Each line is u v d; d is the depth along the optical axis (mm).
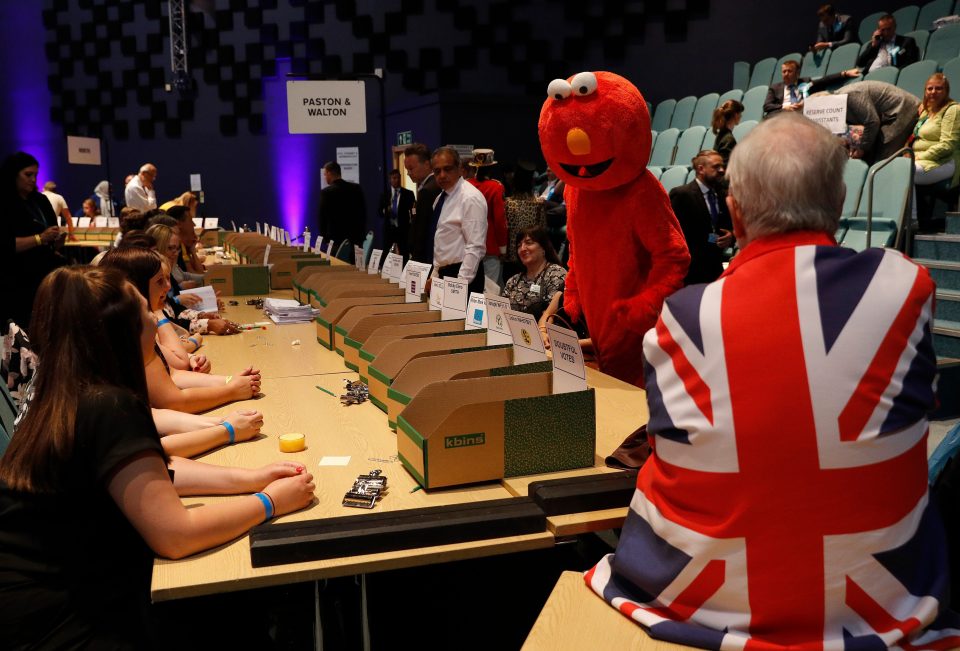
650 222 2740
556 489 1534
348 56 11797
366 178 12094
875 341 1079
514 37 10938
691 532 1137
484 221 4562
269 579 1331
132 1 12633
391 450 1896
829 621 1075
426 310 2889
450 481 1653
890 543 1079
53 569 1333
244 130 12516
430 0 11258
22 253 5355
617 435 1988
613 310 2840
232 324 3439
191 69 12531
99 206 12977
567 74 10758
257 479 1617
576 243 2957
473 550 1428
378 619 2002
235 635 1705
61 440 1324
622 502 1544
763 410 1087
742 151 1216
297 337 3350
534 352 2016
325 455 1863
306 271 4395
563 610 1252
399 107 10953
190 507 1551
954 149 5238
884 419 1071
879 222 5102
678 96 10023
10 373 2352
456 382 1785
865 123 5559
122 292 1423
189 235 5688
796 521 1077
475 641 1987
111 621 1350
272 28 12094
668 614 1175
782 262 1139
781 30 9234
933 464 1486
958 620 1136
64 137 13172
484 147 9820
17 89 13172
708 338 1140
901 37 6668
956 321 4555
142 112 12859
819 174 1161
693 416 1140
